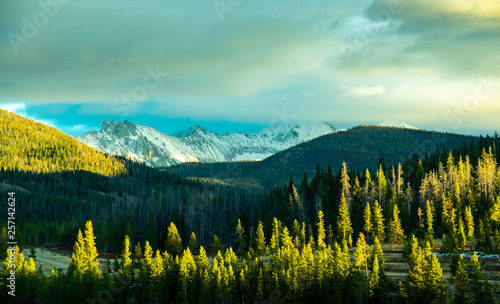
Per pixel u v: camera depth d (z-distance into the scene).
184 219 159.38
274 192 176.25
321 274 94.69
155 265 104.12
